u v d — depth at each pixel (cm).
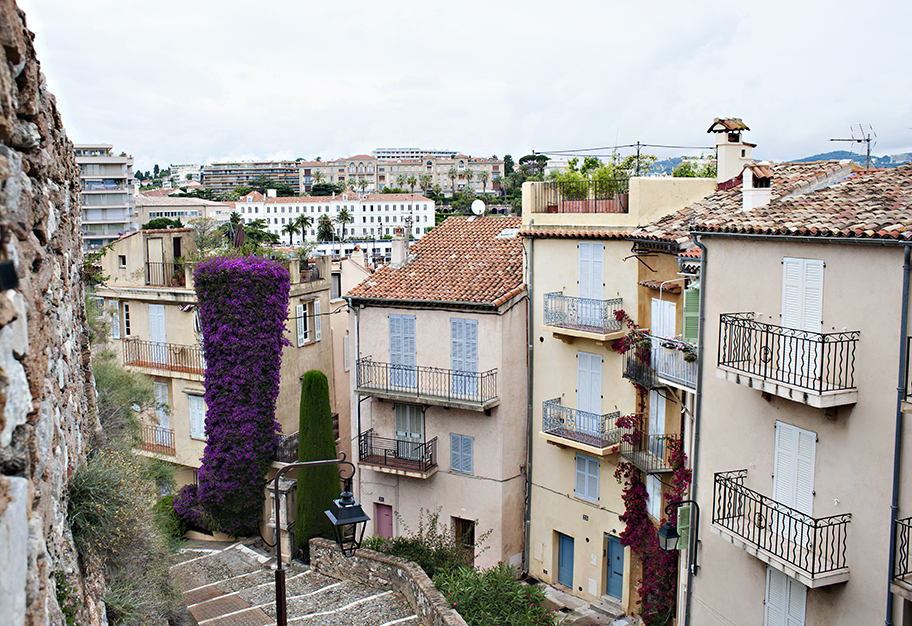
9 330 438
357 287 2945
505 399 2650
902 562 1230
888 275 1254
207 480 2811
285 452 2858
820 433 1395
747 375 1466
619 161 3450
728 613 1644
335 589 2142
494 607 1883
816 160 2252
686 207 2306
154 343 3148
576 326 2427
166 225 13912
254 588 2255
